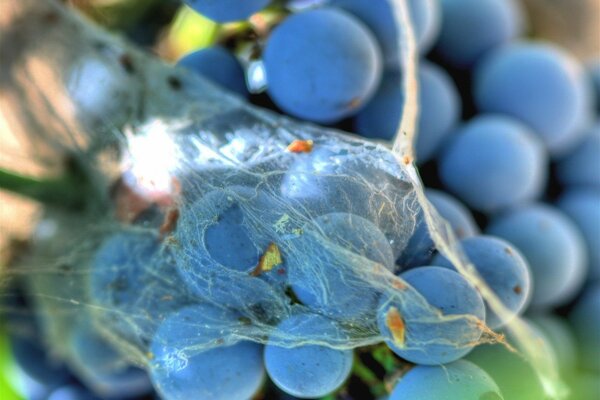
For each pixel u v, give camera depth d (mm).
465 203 240
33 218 240
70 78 238
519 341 203
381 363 198
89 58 238
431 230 193
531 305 240
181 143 215
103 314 214
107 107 234
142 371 238
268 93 224
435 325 186
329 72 215
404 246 193
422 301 187
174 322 196
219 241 190
